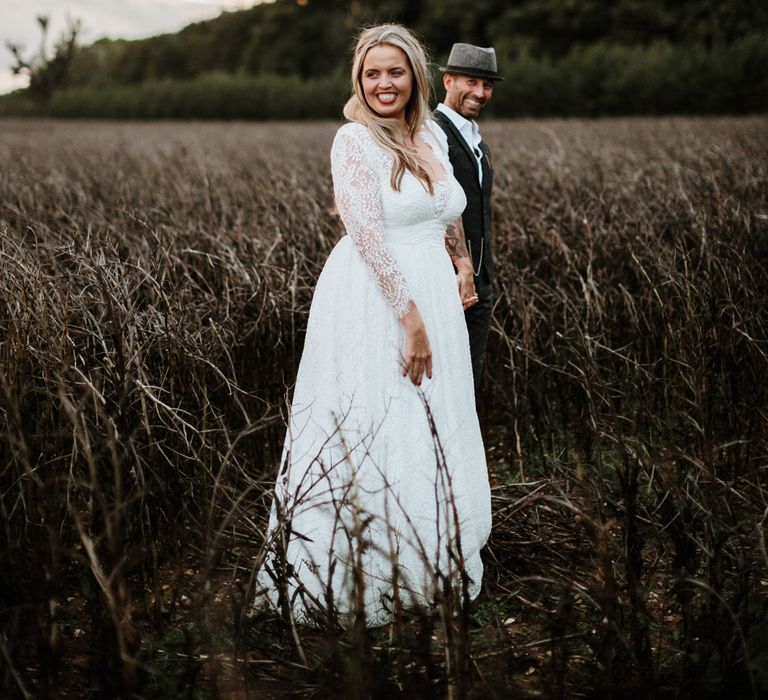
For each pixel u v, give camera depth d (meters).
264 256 4.11
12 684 1.96
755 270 3.93
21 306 2.61
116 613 1.89
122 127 30.09
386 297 2.40
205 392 2.64
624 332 4.12
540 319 3.87
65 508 2.45
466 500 2.54
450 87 3.30
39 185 6.54
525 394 3.62
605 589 2.13
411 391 2.48
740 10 39.09
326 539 2.47
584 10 44.16
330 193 6.00
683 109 30.52
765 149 7.90
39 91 57.00
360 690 1.94
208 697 2.07
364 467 2.45
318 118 42.50
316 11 63.53
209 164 8.87
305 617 2.41
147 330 2.91
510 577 2.70
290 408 2.64
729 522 2.54
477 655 2.18
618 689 2.06
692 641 2.26
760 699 2.00
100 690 2.03
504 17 47.41
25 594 2.29
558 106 33.59
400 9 53.75
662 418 3.63
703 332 3.27
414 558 2.45
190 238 4.54
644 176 6.46
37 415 2.67
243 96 44.72
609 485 3.17
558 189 5.98
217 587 2.60
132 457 2.48
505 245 4.64
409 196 2.44
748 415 3.32
